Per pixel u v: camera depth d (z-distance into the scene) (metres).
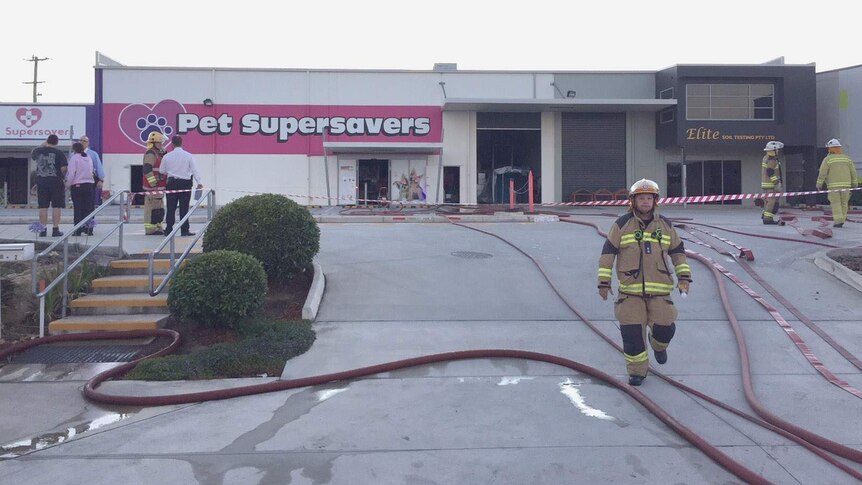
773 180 15.61
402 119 31.42
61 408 6.16
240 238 9.38
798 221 17.25
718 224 16.48
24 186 32.47
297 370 7.12
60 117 30.58
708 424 5.67
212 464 4.97
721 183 32.31
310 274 10.34
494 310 9.14
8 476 4.78
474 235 14.32
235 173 31.02
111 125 30.69
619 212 24.98
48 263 9.91
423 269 11.05
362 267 11.10
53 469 4.89
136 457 5.09
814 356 7.38
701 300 9.35
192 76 30.83
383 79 31.33
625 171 31.81
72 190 12.64
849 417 5.83
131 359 7.64
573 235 14.20
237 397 6.38
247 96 31.00
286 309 9.09
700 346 7.76
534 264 11.48
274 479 4.73
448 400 6.26
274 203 9.72
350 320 8.73
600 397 6.31
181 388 6.65
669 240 6.46
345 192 31.03
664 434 5.47
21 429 5.66
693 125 29.84
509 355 7.39
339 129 31.27
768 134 29.98
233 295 8.02
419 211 22.86
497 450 5.20
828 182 15.05
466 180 31.53
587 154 31.80
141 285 9.37
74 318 8.68
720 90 30.19
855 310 8.93
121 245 10.39
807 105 30.08
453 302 9.45
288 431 5.58
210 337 8.15
